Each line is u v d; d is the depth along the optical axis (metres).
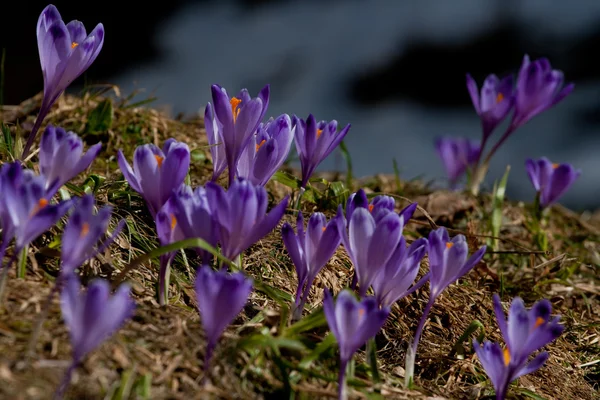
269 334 0.93
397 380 0.96
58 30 0.97
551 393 1.00
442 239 0.94
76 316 0.85
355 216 0.93
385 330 1.01
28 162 1.01
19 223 0.88
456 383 0.98
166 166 0.92
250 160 0.98
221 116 0.97
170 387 0.89
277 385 0.92
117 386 0.88
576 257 1.15
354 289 0.99
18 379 0.87
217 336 0.89
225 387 0.90
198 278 0.88
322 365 0.94
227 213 0.91
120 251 0.98
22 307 0.91
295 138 1.04
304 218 1.09
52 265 0.95
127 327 0.92
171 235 0.92
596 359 1.06
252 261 1.02
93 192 1.02
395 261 0.94
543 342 0.91
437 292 0.95
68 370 0.85
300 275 0.95
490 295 1.10
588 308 1.13
